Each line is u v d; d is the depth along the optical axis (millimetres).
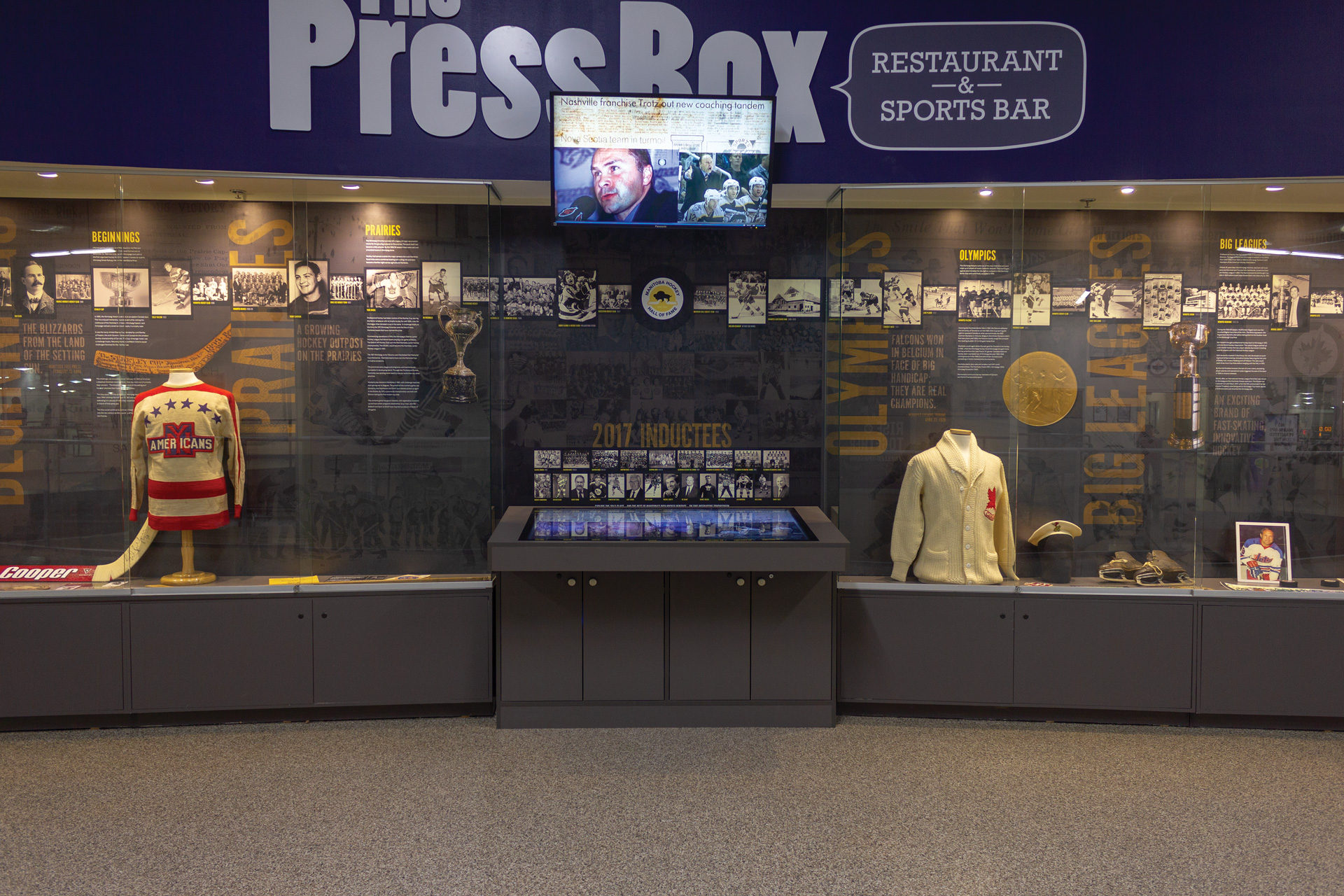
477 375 3918
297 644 3787
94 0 3742
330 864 2633
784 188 4023
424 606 3834
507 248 4336
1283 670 3758
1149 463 3922
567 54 3906
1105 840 2814
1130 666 3816
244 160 3844
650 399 4418
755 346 4410
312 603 3783
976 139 3969
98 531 3789
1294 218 3811
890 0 3926
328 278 3830
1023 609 3855
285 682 3791
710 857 2695
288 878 2551
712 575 3754
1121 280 3887
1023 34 3920
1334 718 3760
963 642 3889
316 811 2988
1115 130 3920
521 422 4402
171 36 3787
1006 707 3904
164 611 3719
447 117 3898
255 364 3822
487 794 3125
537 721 3770
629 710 3783
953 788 3199
